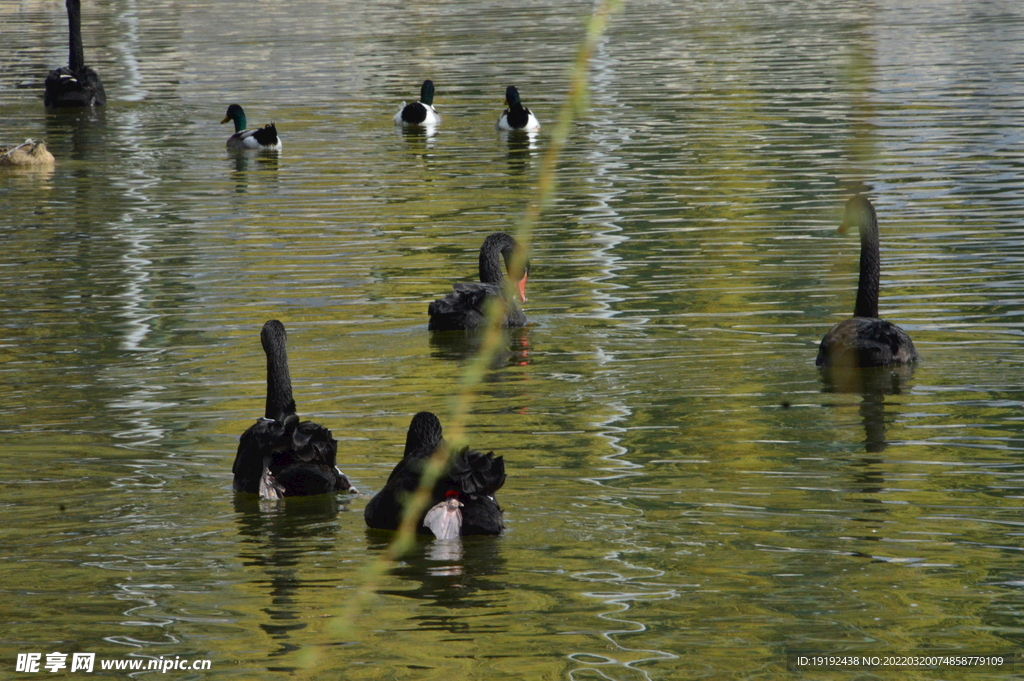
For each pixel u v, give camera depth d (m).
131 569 10.08
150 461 12.84
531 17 72.62
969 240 22.67
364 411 14.47
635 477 11.96
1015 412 13.74
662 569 9.85
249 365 16.58
